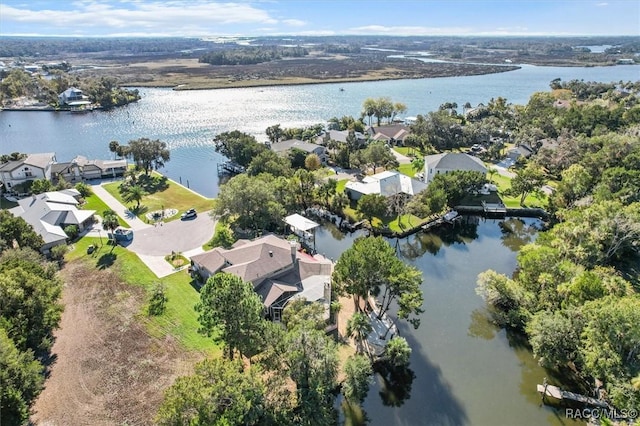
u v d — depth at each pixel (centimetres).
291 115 17612
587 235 5478
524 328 4516
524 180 8225
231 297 3544
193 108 18925
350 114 17950
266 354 3647
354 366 3678
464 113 17550
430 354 4491
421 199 7606
